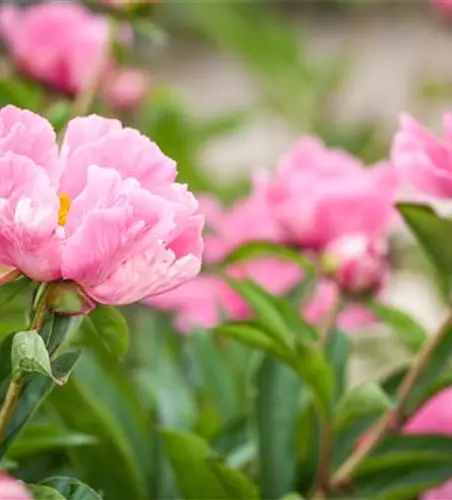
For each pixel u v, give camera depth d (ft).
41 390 4.43
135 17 5.56
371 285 5.19
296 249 5.48
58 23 5.91
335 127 7.86
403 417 4.90
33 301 4.29
